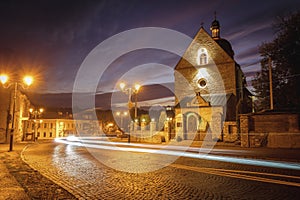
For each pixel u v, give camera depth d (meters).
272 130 21.09
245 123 22.11
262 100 31.11
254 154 15.91
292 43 26.58
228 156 16.06
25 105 41.91
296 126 20.14
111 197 6.54
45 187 7.47
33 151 20.05
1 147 23.38
